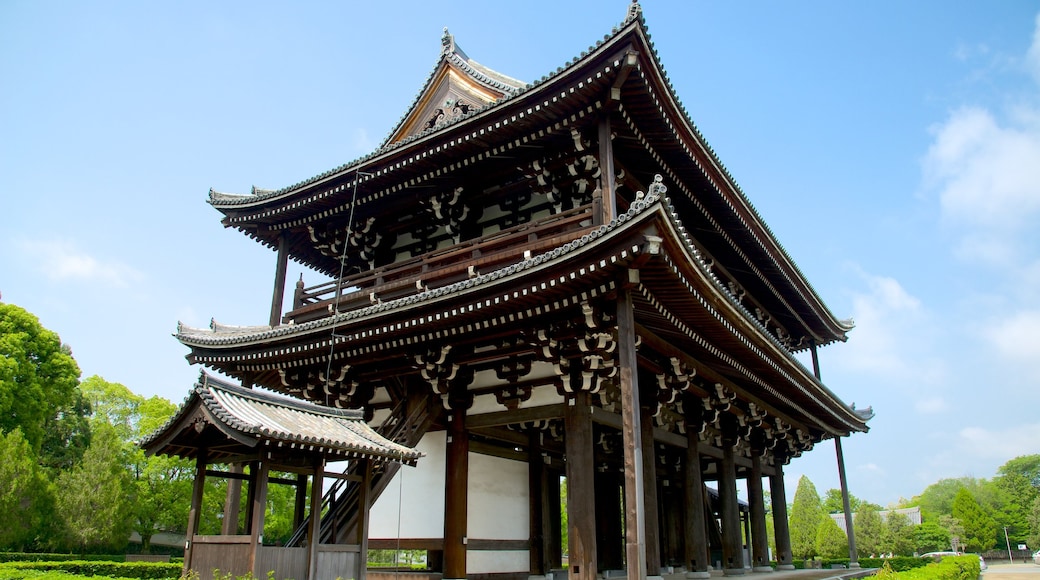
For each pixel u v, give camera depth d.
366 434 18.20
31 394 50.84
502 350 20.73
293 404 17.72
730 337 21.52
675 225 15.92
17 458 45.00
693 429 25.89
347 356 22.69
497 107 20.53
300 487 18.20
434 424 22.47
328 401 24.59
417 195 25.36
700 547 24.33
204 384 15.50
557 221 20.17
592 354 19.03
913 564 48.28
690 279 17.66
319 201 25.66
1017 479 139.25
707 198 25.22
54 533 47.59
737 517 28.83
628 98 19.58
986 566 98.88
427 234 27.06
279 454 15.31
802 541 90.88
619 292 17.14
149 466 54.84
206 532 55.44
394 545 22.61
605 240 16.08
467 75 27.06
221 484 56.69
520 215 24.53
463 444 21.67
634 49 17.91
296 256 30.44
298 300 25.97
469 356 21.34
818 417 34.88
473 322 19.73
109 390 61.66
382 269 23.83
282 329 22.56
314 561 15.49
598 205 19.22
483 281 18.03
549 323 19.17
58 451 56.25
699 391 24.53
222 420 14.46
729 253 29.83
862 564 48.59
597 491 31.42
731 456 29.62
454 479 21.23
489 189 24.70
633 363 16.67
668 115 20.27
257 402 16.78
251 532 14.45
